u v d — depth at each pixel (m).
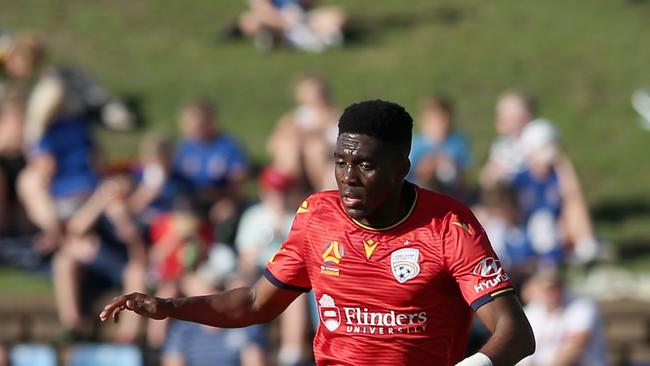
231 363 32.91
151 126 49.12
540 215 36.81
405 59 55.03
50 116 37.72
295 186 37.06
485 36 57.69
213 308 15.94
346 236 15.11
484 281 14.54
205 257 33.94
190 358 32.97
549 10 61.00
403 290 14.84
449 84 52.19
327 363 15.55
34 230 39.66
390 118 14.48
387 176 14.52
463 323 15.34
